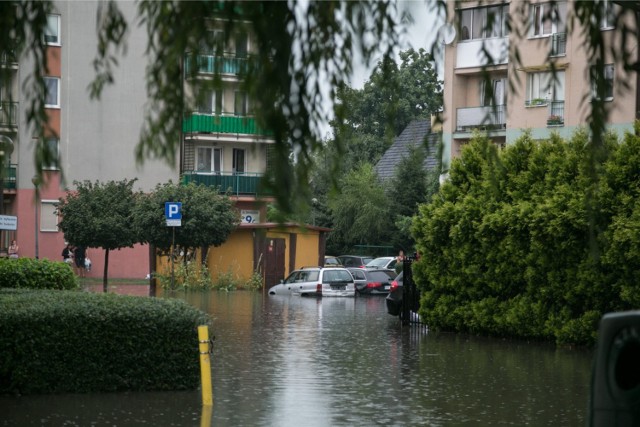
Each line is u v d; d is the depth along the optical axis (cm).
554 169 2698
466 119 5528
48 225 6662
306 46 682
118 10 723
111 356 1681
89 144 6581
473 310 2923
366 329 3177
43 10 711
